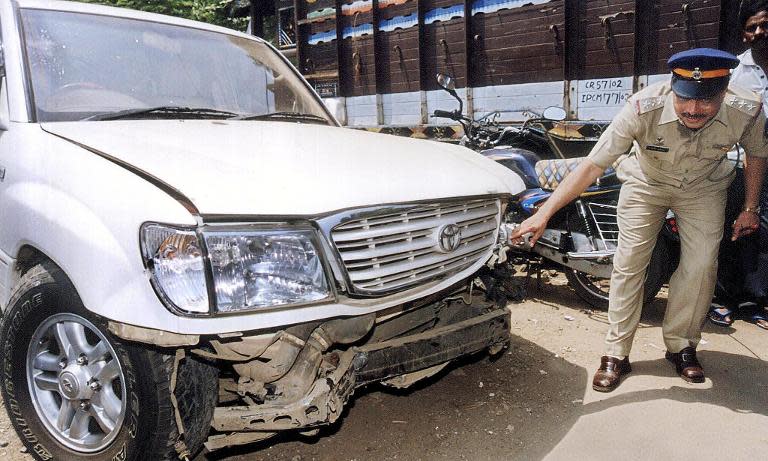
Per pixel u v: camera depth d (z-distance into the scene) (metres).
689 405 2.89
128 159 2.11
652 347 3.60
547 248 4.04
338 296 2.04
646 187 2.99
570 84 5.93
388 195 2.17
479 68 6.69
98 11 3.08
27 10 2.83
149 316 1.85
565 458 2.48
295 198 1.99
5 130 2.60
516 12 6.23
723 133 2.74
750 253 3.83
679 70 2.56
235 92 3.28
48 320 2.32
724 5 4.92
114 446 2.18
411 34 7.25
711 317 3.97
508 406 2.91
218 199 1.89
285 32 10.73
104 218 1.96
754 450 2.51
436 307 2.68
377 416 2.84
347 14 8.00
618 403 2.93
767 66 3.48
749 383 3.12
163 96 2.96
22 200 2.29
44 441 2.41
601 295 4.16
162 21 3.29
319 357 2.11
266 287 1.92
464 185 2.47
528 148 5.88
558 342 3.66
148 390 2.03
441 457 2.50
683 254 3.07
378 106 7.80
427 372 2.58
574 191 2.96
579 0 5.76
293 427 2.02
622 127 2.81
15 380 2.43
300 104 3.56
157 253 1.85
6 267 2.48
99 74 2.85
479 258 2.60
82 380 2.27
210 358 2.06
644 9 5.37
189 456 2.17
